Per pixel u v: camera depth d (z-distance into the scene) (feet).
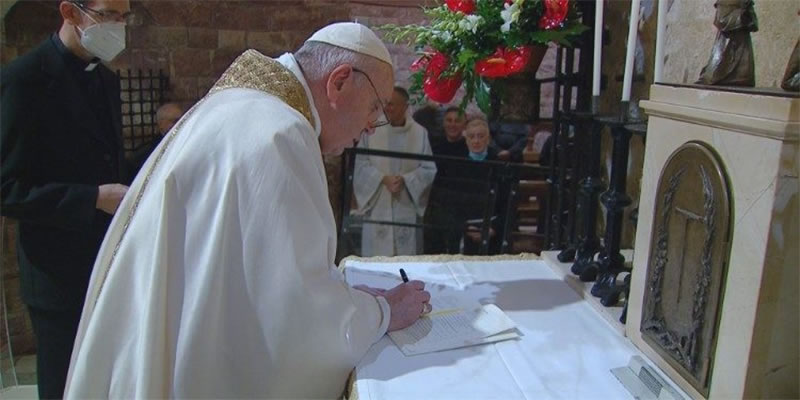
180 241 3.43
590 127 4.68
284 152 3.47
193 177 3.48
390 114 8.27
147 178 3.86
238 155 3.44
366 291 4.02
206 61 8.31
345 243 8.66
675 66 4.32
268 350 3.36
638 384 3.05
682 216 3.04
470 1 4.10
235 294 3.37
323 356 3.40
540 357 3.42
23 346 8.16
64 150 5.45
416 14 7.95
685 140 3.03
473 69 4.15
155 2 7.93
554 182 5.75
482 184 8.07
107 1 5.29
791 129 2.34
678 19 4.28
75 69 5.59
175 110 8.25
